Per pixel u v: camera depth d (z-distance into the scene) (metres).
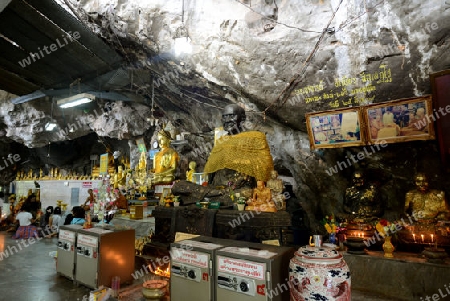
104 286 3.60
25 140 12.91
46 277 4.36
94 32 7.36
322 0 5.16
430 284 3.60
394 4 4.42
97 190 4.88
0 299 3.53
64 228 4.39
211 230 4.15
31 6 5.53
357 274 4.12
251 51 5.75
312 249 2.46
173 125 11.02
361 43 4.82
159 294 3.08
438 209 4.47
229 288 2.50
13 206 13.12
